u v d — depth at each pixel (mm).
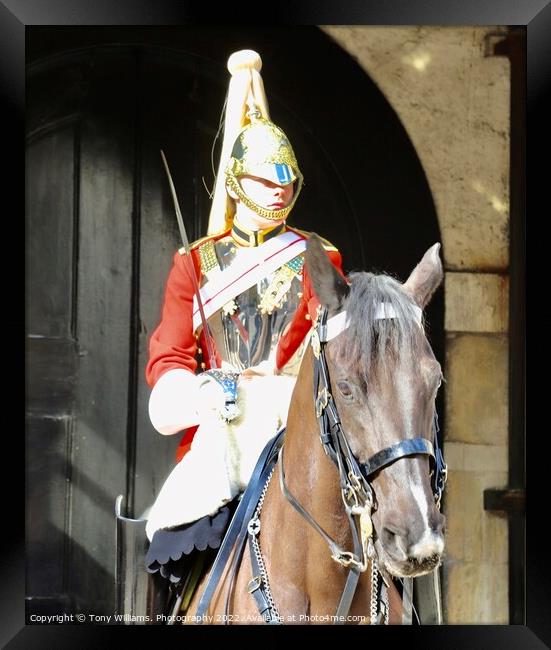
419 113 10336
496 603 10398
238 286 7238
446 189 10438
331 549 5273
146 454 10578
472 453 10531
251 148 7246
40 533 10375
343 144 10391
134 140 10375
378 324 4957
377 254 10500
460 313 10531
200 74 10305
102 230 10422
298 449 5496
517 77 10227
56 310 10406
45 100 10164
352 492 4969
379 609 5527
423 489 4785
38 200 10289
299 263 7336
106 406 10516
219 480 6184
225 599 5734
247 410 6426
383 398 4875
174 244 10484
